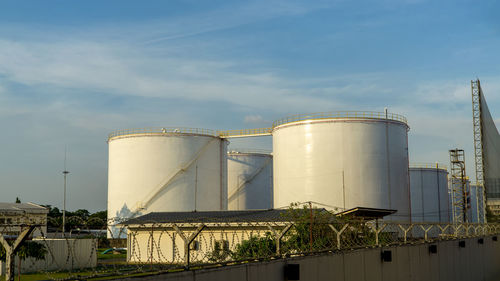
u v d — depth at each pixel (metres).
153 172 67.94
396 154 60.09
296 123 60.38
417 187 91.56
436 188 92.50
